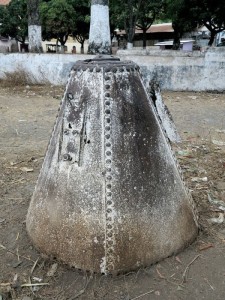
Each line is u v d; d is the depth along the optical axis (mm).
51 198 2340
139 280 2254
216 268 2381
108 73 2219
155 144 2342
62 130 2332
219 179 3857
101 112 2203
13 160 4453
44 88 9578
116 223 2195
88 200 2209
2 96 8664
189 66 9492
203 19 16062
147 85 2660
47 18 23766
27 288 2256
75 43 36375
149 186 2271
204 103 8180
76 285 2236
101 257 2229
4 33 27547
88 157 2217
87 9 24438
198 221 2811
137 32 31984
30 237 2584
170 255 2414
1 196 3475
